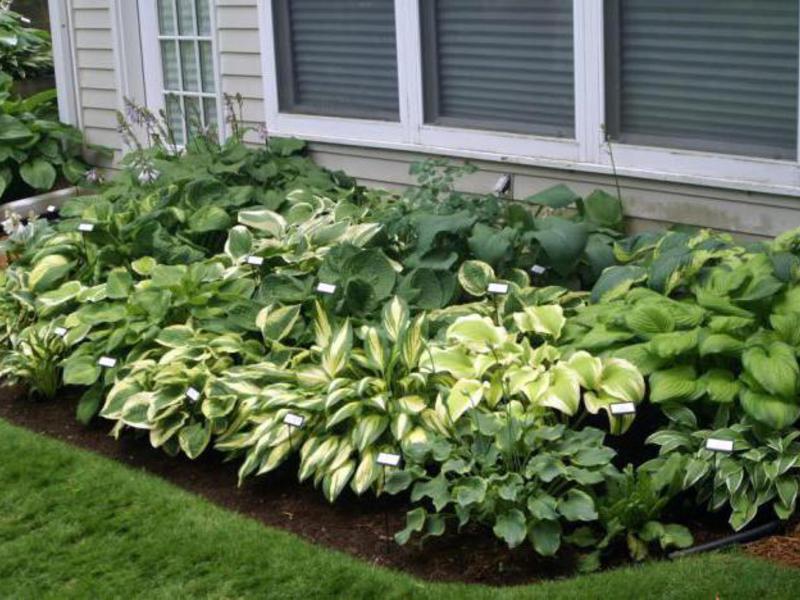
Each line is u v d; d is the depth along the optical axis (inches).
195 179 325.1
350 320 245.4
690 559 186.9
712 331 211.9
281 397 224.2
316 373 229.1
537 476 195.8
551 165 296.5
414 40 317.4
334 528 213.2
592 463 196.5
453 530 207.2
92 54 431.2
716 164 268.5
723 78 269.1
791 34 257.1
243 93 370.3
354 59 339.0
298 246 274.7
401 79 323.6
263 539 205.3
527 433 202.4
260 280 273.6
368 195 323.3
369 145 335.6
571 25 289.6
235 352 249.1
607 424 224.5
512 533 189.0
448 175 295.6
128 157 360.2
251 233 293.0
